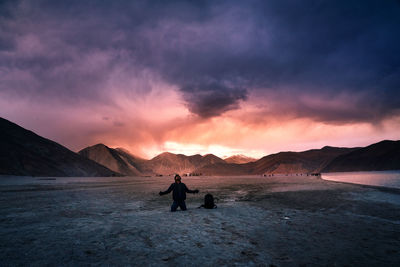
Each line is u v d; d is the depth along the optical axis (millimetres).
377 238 5906
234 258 4383
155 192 22938
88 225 7105
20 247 4793
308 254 4695
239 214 9414
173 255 4469
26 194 19375
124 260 4145
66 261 4023
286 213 9773
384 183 32625
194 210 10602
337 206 11859
